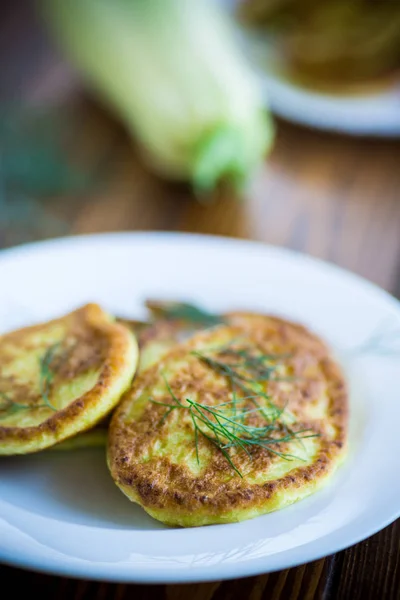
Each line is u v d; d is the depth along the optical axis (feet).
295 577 1.07
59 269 1.45
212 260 1.47
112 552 1.01
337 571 1.08
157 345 1.28
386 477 1.11
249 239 1.71
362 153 1.93
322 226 1.74
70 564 1.00
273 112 1.98
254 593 1.06
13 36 2.43
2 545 1.02
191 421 1.15
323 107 1.95
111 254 1.48
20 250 1.47
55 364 1.24
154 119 1.81
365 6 2.08
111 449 1.14
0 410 1.18
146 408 1.18
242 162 1.83
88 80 2.09
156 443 1.14
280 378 1.23
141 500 1.09
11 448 1.14
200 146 1.81
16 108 2.09
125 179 1.89
